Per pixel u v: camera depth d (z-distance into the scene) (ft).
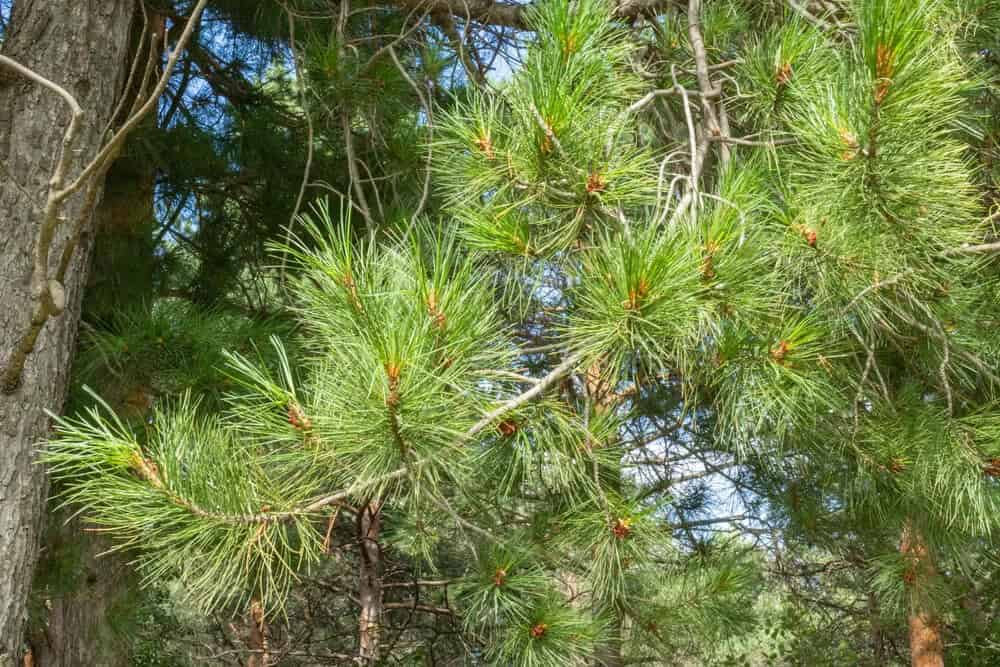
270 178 18.17
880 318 8.11
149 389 12.71
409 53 15.56
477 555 9.09
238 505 6.10
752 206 6.85
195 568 6.23
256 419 6.32
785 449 10.70
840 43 9.02
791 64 8.48
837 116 6.37
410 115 14.19
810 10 11.08
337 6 16.19
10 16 12.05
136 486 5.97
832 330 7.88
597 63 6.93
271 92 18.99
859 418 9.35
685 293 6.11
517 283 7.68
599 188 6.84
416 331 5.73
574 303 7.50
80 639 16.74
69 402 14.26
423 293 6.15
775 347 7.14
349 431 5.90
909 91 5.92
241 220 19.33
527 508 10.50
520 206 7.32
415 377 5.70
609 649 11.89
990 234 9.82
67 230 11.20
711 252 6.48
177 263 18.67
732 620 12.80
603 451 7.94
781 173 8.13
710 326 6.78
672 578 12.55
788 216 7.27
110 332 13.89
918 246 6.93
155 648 27.81
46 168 11.26
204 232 19.26
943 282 8.23
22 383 10.54
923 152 6.42
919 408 9.27
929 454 8.76
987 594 22.50
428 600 20.86
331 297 6.31
